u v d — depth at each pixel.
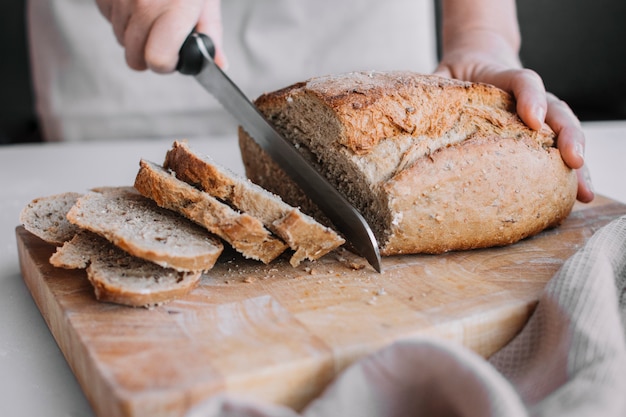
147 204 0.54
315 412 0.38
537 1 1.15
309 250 0.50
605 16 1.15
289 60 0.95
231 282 0.48
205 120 0.97
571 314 0.41
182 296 0.46
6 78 1.11
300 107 0.56
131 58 0.66
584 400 0.36
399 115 0.52
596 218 0.59
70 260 0.48
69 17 0.90
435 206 0.50
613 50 1.17
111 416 0.38
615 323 0.40
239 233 0.48
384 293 0.47
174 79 0.94
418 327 0.43
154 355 0.40
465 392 0.36
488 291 0.47
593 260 0.45
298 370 0.40
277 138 0.56
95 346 0.41
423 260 0.52
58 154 0.82
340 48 0.95
